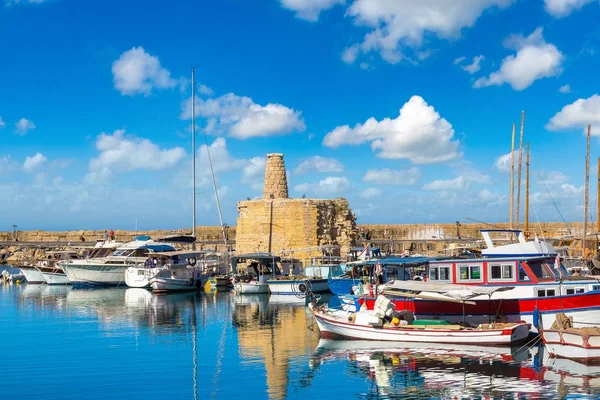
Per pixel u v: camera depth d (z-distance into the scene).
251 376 25.20
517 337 29.09
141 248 66.81
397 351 28.98
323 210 66.06
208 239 105.69
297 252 63.84
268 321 39.25
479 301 31.33
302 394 22.70
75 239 117.19
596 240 54.53
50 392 23.11
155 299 53.16
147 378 25.05
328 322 32.50
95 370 26.28
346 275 50.91
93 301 51.84
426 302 32.91
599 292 29.50
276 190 68.75
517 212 56.81
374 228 91.38
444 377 24.31
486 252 34.41
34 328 37.16
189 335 34.41
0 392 23.11
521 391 22.23
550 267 33.09
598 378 23.58
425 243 86.00
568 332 25.98
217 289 60.44
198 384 24.12
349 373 25.36
